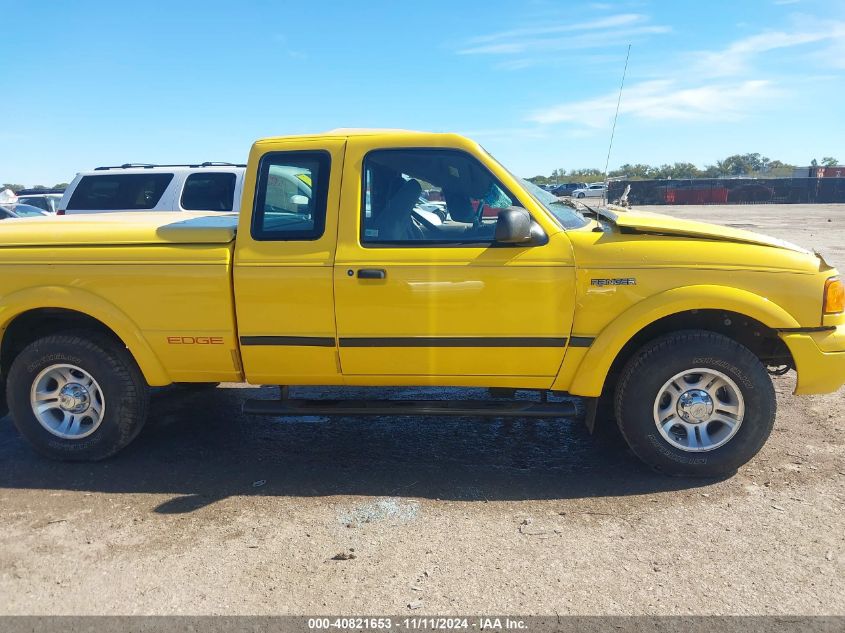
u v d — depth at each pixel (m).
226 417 5.31
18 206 15.81
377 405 4.24
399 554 3.30
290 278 3.96
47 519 3.70
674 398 4.00
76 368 4.27
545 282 3.84
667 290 3.80
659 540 3.38
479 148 4.01
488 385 4.11
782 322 3.80
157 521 3.67
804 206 38.50
